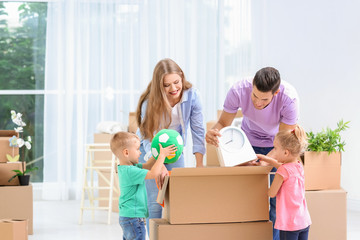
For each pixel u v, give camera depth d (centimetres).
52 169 711
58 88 704
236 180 295
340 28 623
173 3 716
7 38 712
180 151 329
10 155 530
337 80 627
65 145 712
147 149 360
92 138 713
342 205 412
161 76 340
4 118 714
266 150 389
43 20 712
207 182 292
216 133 323
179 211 289
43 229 539
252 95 336
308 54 658
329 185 421
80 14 704
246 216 296
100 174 586
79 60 705
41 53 715
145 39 712
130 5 709
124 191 334
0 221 347
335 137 421
